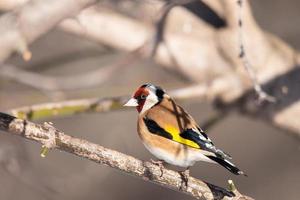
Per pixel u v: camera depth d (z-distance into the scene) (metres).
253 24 12.72
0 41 8.61
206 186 8.88
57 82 12.80
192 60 12.72
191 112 19.20
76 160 17.81
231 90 12.54
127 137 19.12
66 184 16.95
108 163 8.53
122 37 12.55
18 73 12.84
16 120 8.20
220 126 20.22
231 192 8.92
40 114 11.54
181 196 19.58
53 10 8.67
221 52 12.69
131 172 8.65
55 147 8.32
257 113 12.60
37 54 17.66
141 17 12.78
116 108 12.03
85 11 12.28
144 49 11.61
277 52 12.84
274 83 12.59
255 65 12.63
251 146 20.12
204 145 9.72
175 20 12.93
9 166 14.72
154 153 10.20
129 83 16.75
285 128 12.67
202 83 12.52
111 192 18.88
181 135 9.87
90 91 13.77
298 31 17.91
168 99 10.55
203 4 12.97
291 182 19.80
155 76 17.34
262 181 19.88
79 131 19.16
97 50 14.87
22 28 8.66
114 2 12.71
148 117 10.20
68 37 18.03
